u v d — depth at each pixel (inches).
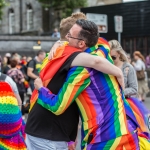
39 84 126.6
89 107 123.3
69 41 128.2
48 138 125.1
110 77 125.3
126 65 207.8
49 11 1375.5
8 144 149.4
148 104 526.0
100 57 122.9
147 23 1023.0
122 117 125.1
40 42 989.8
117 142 123.0
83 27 125.7
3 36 1028.5
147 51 1025.5
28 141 131.4
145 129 157.1
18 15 1502.2
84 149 128.0
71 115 127.9
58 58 126.1
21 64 584.4
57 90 125.6
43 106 125.0
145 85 534.6
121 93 129.3
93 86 123.1
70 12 1293.1
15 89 208.2
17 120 144.3
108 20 1069.1
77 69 121.7
